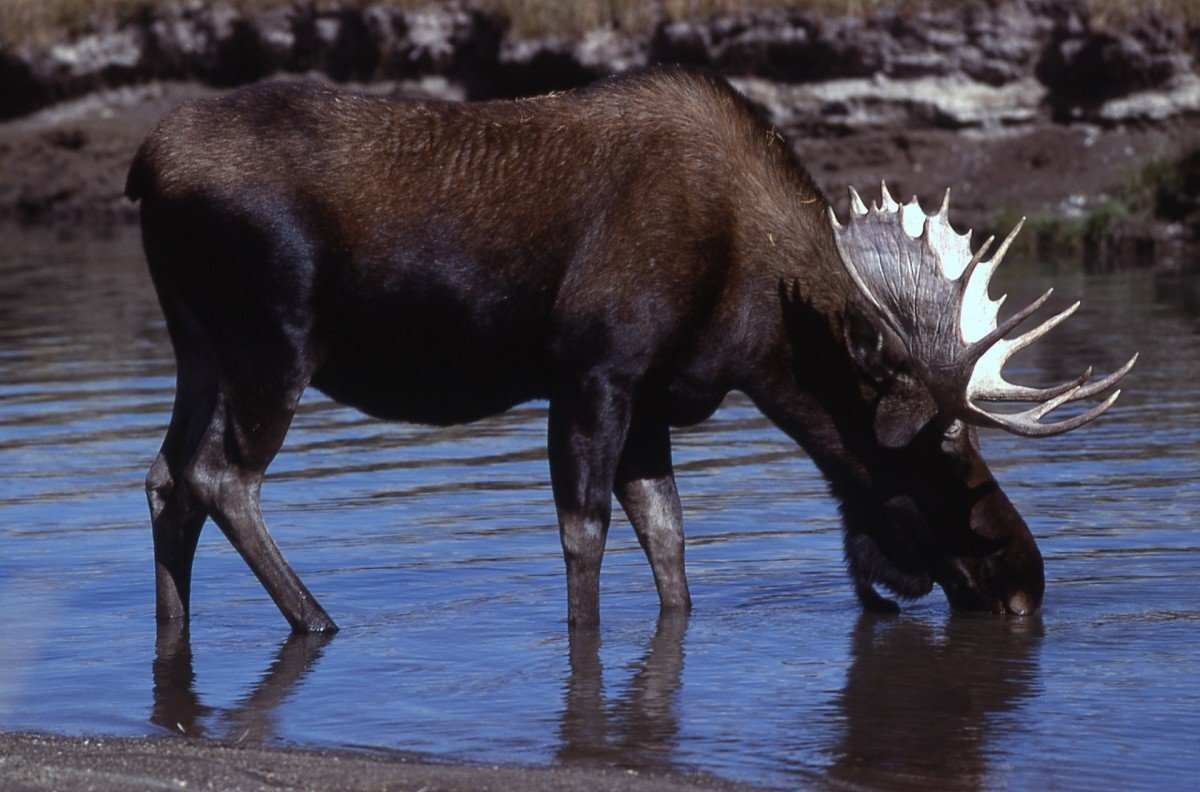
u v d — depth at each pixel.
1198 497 33.31
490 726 20.28
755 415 45.97
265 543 24.98
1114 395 24.69
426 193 24.53
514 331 24.89
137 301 71.00
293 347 24.62
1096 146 90.25
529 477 37.06
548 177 24.64
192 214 24.45
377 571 28.55
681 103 25.22
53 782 17.31
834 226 25.05
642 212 24.38
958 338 24.86
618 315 24.30
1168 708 20.84
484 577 28.16
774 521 32.22
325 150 24.55
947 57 94.44
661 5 102.88
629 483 26.33
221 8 117.62
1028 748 19.33
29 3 119.62
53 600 26.86
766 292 25.22
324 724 20.44
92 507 33.69
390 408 25.98
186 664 23.31
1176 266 76.62
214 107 24.95
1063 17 93.50
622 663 23.17
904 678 22.33
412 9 110.38
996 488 25.89
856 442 25.89
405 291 24.55
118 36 119.50
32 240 99.75
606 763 18.78
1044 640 24.25
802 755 19.09
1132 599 26.31
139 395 48.34
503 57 105.88
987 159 91.44
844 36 95.81
